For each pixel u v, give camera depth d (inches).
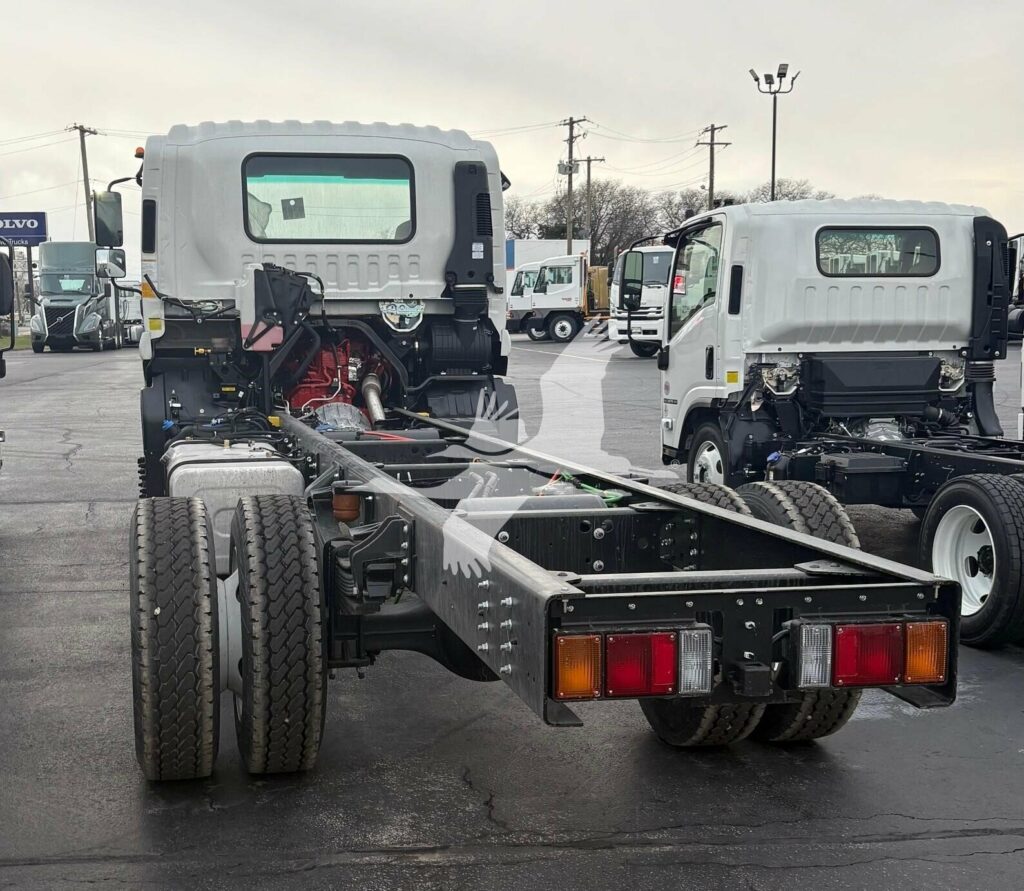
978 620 224.1
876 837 142.0
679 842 140.3
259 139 290.0
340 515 180.1
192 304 289.3
